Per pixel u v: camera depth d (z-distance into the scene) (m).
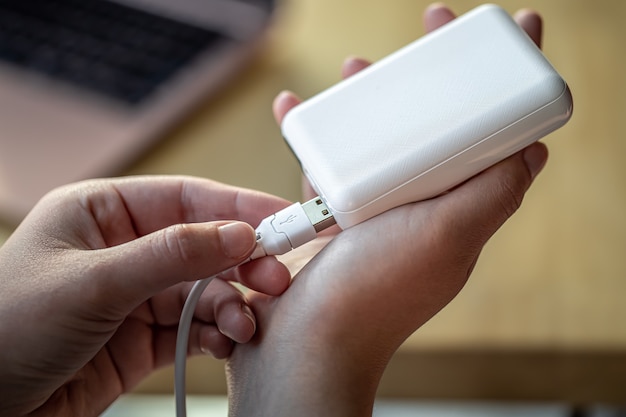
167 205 0.48
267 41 0.64
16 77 0.63
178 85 0.61
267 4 0.64
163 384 0.52
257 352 0.43
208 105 0.62
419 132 0.42
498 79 0.42
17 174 0.57
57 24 0.65
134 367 0.49
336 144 0.42
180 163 0.58
